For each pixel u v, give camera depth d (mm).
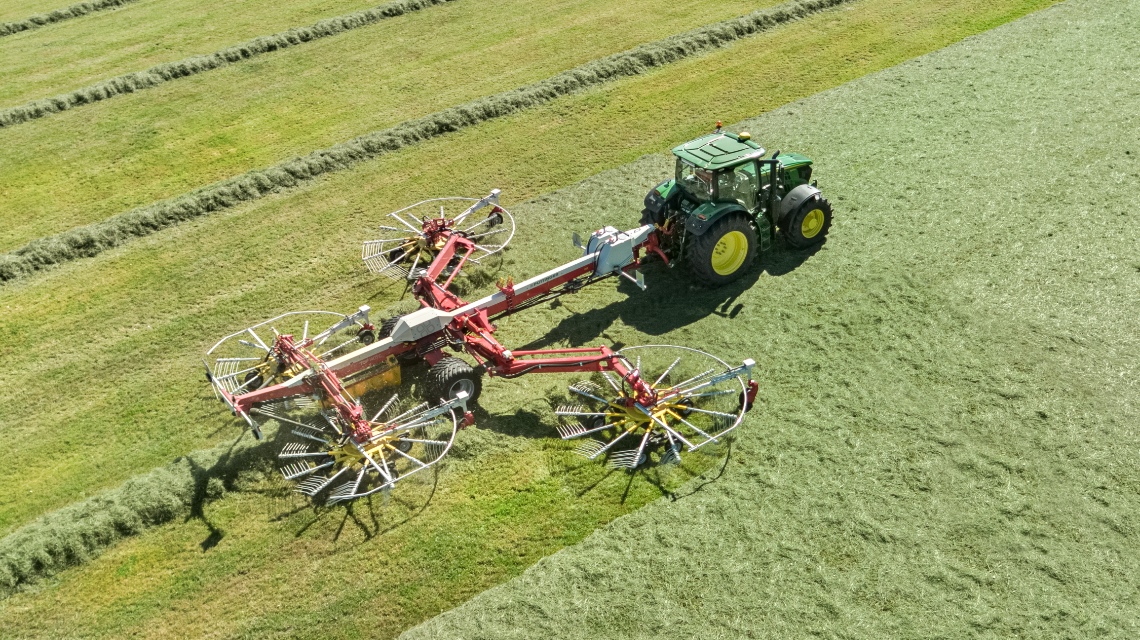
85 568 9328
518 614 8578
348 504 9828
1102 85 17266
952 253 13109
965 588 8523
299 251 14633
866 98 17797
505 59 20984
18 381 12133
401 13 23984
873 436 10219
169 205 15586
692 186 12586
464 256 13281
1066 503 9273
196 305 13477
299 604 8820
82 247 14812
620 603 8617
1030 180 14586
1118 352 11094
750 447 10211
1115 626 8086
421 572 9070
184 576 9156
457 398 10156
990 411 10414
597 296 13008
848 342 11641
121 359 12430
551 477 10031
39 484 10414
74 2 25891
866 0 22906
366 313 11727
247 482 10141
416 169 16859
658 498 9688
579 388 11102
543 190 15906
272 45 22047
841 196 14688
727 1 23469
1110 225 13344
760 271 13164
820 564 8844
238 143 17969
